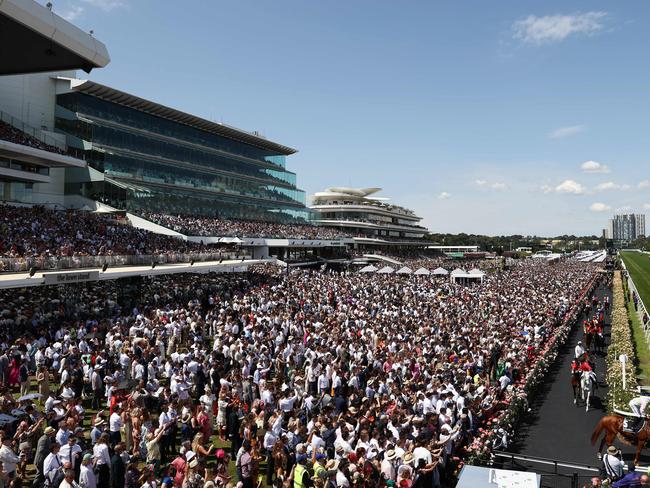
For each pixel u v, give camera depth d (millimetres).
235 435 14188
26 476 12430
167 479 10055
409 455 11469
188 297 35062
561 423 18984
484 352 22578
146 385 16406
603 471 13195
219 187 80250
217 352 19406
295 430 12758
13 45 22266
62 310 26000
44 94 58719
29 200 51406
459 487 9406
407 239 140500
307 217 101438
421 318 30953
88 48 23484
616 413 18781
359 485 10312
